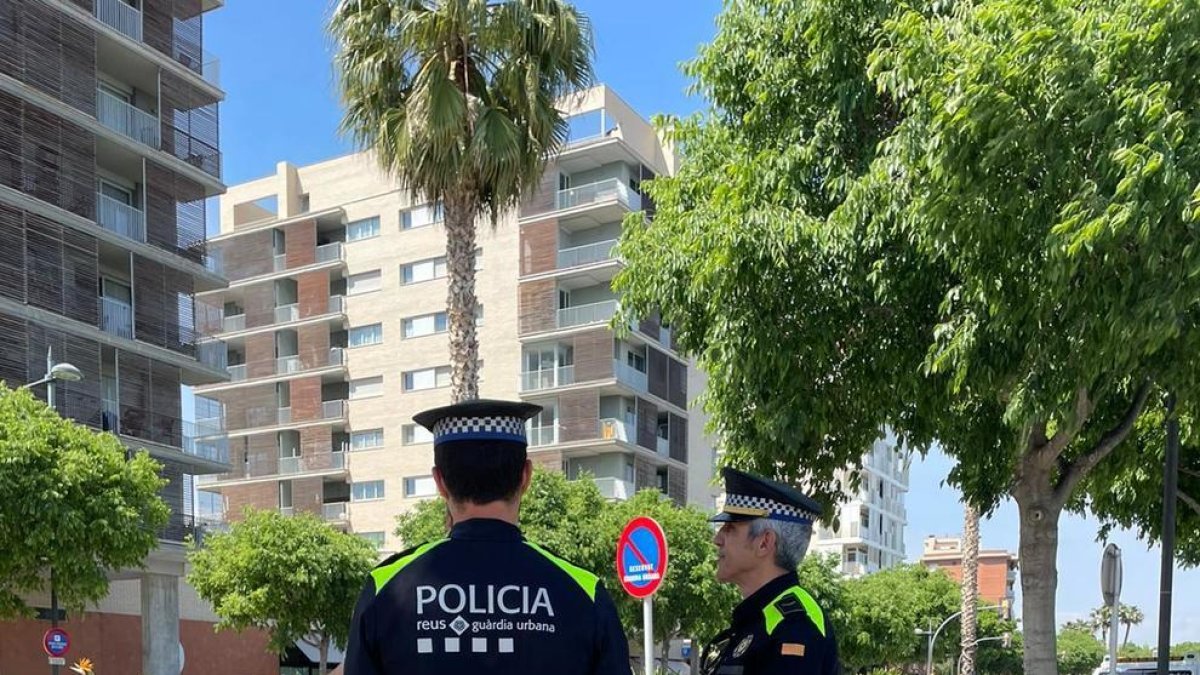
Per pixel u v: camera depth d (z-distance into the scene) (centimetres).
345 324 5122
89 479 1906
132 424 2859
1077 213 608
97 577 1895
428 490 4769
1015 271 664
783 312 830
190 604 3191
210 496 3509
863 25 843
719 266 811
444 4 1305
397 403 4900
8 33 2553
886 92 859
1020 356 712
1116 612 970
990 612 7106
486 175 1350
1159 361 674
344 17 1375
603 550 2934
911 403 888
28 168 2583
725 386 899
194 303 3203
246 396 5278
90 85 2772
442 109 1291
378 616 245
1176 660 1598
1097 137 621
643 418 4684
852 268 802
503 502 262
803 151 858
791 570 367
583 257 4622
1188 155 587
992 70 628
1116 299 614
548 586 250
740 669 343
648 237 952
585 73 1445
